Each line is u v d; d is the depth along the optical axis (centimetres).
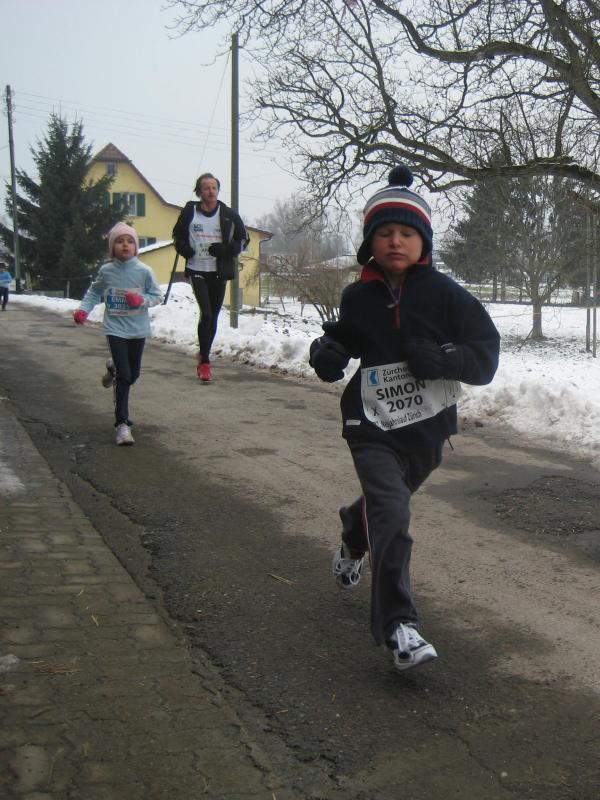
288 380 999
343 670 324
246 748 271
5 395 868
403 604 304
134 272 666
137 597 388
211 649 339
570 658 331
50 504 519
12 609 369
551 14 1063
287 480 575
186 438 692
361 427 329
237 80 1739
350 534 351
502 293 3406
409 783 254
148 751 268
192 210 921
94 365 1108
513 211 2170
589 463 614
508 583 405
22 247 4844
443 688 310
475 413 769
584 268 2214
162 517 497
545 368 1244
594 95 1126
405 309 321
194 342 1363
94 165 5553
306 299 2956
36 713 286
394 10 1235
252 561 433
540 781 254
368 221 319
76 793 246
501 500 530
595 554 441
